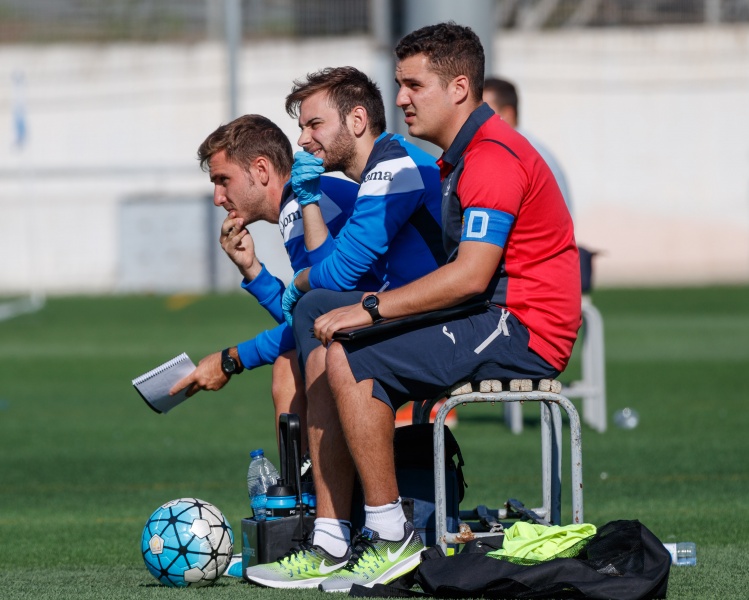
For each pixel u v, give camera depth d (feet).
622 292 289.33
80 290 331.98
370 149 50.44
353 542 45.62
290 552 46.75
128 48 336.49
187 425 112.06
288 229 52.39
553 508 49.60
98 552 58.08
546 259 45.29
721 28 330.54
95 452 96.22
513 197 43.96
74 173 337.31
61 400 129.70
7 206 337.11
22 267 337.52
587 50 332.19
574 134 333.83
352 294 47.83
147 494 77.25
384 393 44.32
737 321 216.74
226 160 53.62
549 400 44.83
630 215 333.62
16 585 47.96
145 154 337.31
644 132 332.80
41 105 336.70
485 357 44.27
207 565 46.14
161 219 329.11
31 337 201.05
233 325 212.23
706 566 50.01
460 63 46.03
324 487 46.44
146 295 303.07
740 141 331.16
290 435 48.03
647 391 131.23
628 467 84.69
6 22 337.52
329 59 332.19
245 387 144.25
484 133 45.50
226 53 313.12
